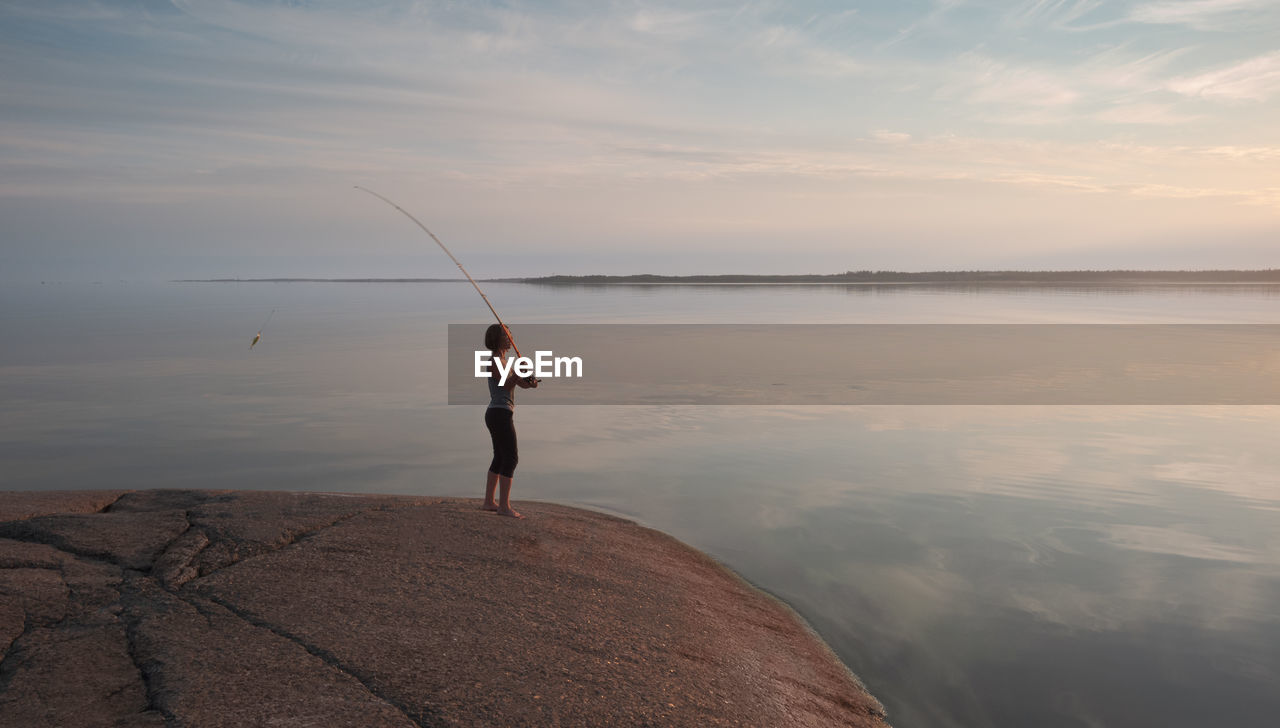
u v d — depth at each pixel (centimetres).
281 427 1246
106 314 5188
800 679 427
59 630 354
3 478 915
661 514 773
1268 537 694
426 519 582
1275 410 1384
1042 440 1140
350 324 4112
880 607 548
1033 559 644
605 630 419
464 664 346
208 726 275
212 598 401
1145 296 8069
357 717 289
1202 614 533
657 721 325
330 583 432
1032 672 454
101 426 1254
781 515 770
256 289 17838
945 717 404
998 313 4703
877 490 866
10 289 17588
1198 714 409
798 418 1341
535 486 881
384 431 1217
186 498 631
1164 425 1250
